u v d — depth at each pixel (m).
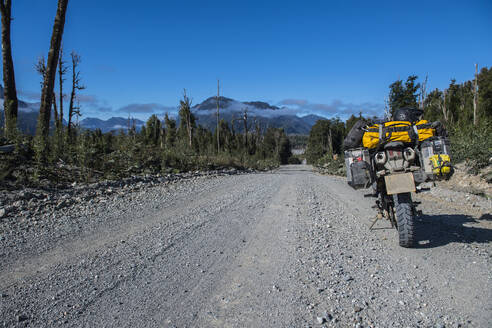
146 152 16.34
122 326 2.47
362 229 5.51
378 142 4.57
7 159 8.49
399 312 2.67
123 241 4.68
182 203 7.85
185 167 18.69
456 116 25.91
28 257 3.98
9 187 7.59
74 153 11.16
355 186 4.76
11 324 2.48
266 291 3.09
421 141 4.45
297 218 6.35
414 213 4.51
